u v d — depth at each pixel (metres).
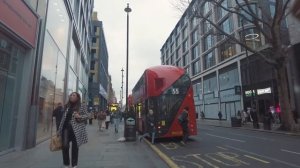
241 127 28.41
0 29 10.05
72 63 29.19
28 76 12.66
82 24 38.09
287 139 16.78
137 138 18.55
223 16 44.62
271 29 22.52
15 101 12.12
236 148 13.06
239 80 39.75
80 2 33.19
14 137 12.05
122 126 34.69
